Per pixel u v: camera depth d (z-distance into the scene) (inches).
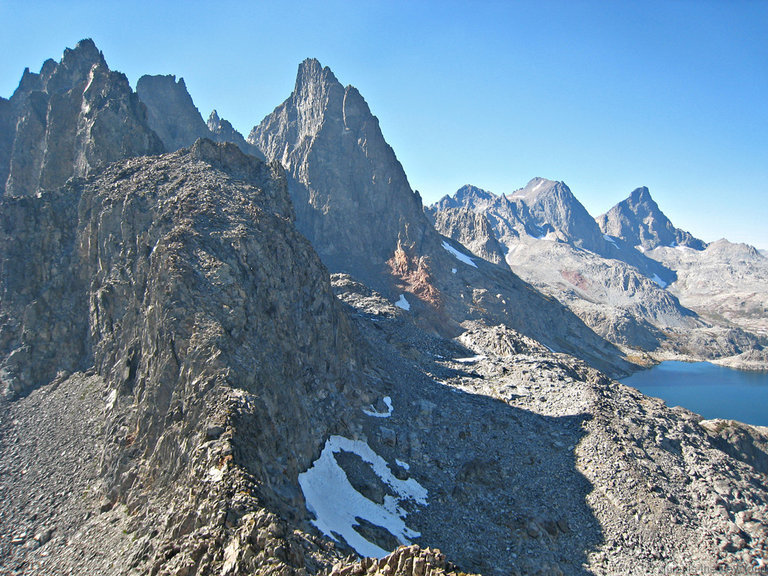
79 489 2354.8
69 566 1930.4
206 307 2613.2
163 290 2637.8
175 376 2427.4
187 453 2075.5
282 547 1545.3
